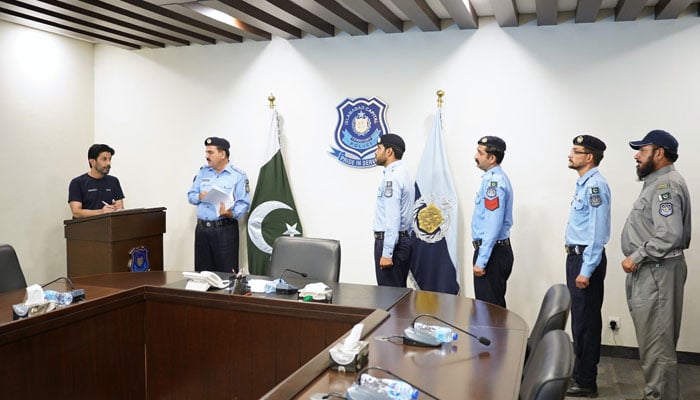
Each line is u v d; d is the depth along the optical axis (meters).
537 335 2.25
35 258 5.26
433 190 4.64
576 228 3.54
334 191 5.05
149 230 4.70
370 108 4.89
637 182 4.24
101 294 2.81
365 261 4.99
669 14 3.99
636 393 3.63
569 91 4.37
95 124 5.74
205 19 4.38
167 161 5.59
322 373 1.80
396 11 4.43
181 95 5.50
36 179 5.24
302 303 2.69
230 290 2.90
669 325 3.18
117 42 5.33
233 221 5.07
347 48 4.94
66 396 2.54
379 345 2.13
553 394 1.39
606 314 4.34
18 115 5.05
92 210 4.86
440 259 4.62
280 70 5.16
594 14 4.05
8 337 2.27
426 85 4.73
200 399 2.90
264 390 2.78
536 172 4.46
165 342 2.96
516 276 4.53
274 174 5.12
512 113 4.51
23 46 5.07
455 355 2.03
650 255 3.15
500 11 4.06
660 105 4.18
